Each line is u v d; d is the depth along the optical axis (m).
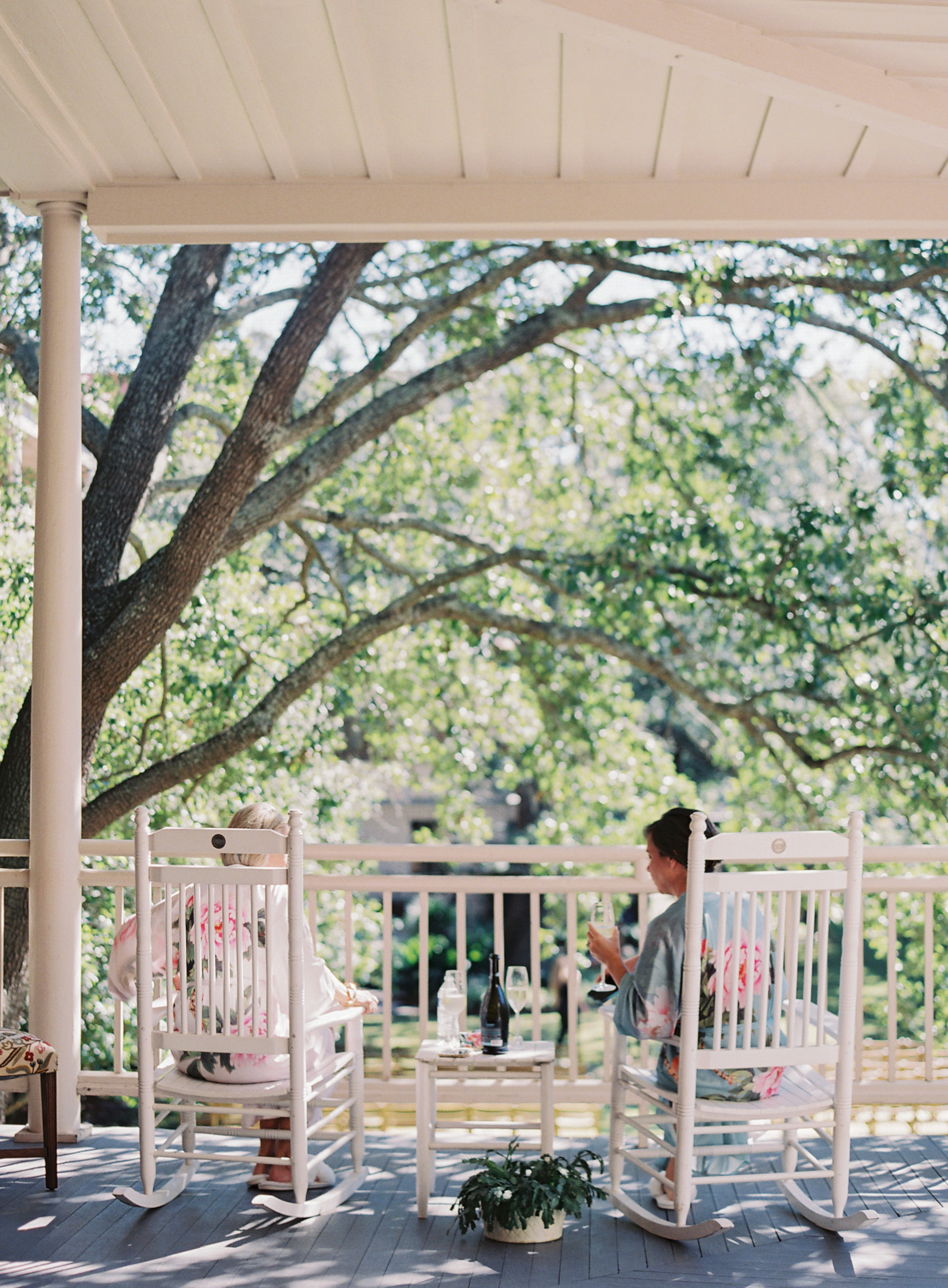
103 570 7.21
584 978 10.30
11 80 3.36
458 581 8.53
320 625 8.58
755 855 3.10
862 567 8.02
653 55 3.09
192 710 8.09
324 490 8.62
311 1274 2.96
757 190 3.90
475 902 11.82
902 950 8.34
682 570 8.23
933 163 3.81
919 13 2.99
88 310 7.94
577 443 8.64
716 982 3.10
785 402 8.41
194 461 8.58
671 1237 3.15
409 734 8.73
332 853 4.06
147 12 3.12
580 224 3.94
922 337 8.23
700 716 11.05
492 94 3.46
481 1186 3.18
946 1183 3.61
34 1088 3.98
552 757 8.59
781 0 2.97
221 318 8.19
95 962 7.19
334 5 3.06
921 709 7.89
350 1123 3.86
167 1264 3.02
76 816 4.02
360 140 3.72
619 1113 3.49
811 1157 3.39
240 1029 3.23
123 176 3.95
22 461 7.68
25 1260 3.05
